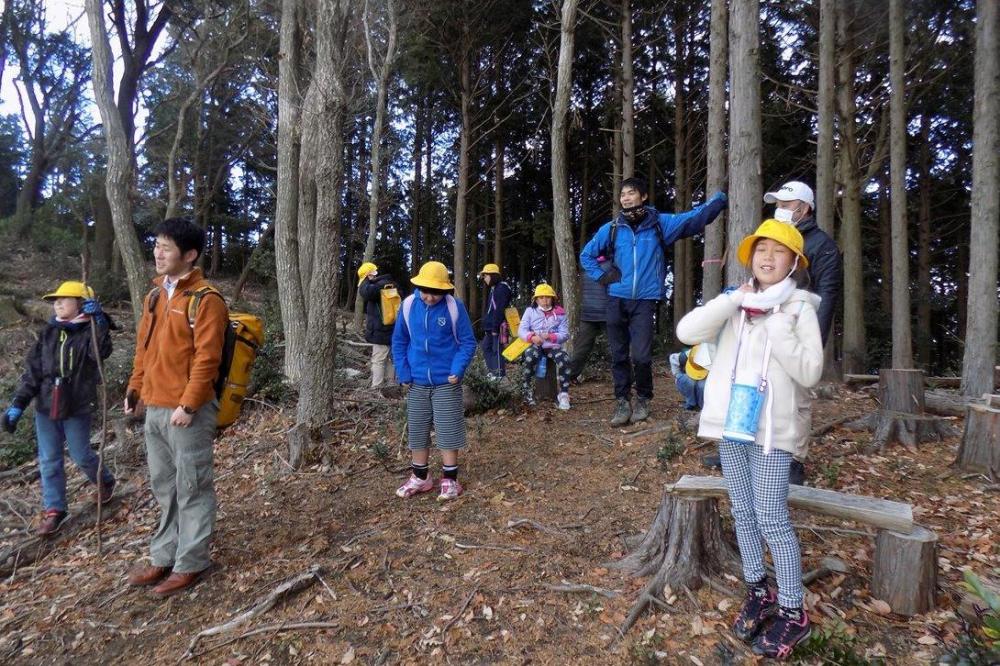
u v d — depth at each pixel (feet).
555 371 22.29
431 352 14.02
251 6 42.80
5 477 19.36
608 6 48.34
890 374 17.28
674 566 10.13
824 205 31.22
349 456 17.40
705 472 14.20
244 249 85.40
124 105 49.55
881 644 8.52
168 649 9.96
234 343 11.90
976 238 21.98
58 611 11.47
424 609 10.16
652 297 17.31
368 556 12.00
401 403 22.06
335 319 18.01
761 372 8.07
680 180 52.54
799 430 8.12
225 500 15.66
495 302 27.55
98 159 60.64
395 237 85.71
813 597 9.54
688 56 54.13
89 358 15.14
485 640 9.30
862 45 37.11
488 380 21.61
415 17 52.37
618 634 9.13
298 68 25.99
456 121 72.38
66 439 15.29
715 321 8.41
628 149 44.52
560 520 12.82
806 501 9.73
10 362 31.22
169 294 11.51
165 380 11.25
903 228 31.55
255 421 21.86
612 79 59.21
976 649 7.77
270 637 9.81
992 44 21.79
